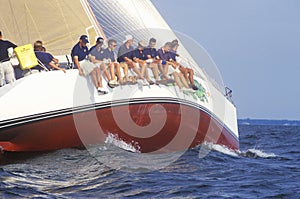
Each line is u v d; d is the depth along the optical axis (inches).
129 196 1133.1
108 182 1220.5
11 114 1283.2
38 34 1647.4
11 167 1300.4
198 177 1317.7
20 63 1358.3
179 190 1187.3
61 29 1648.6
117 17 1604.3
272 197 1173.7
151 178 1272.1
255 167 1487.5
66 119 1336.1
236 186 1254.3
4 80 1346.0
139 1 1615.4
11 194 1121.4
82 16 1642.5
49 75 1326.3
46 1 1632.6
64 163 1321.4
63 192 1147.9
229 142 1754.4
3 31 1633.9
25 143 1328.7
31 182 1202.6
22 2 1627.7
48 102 1312.7
